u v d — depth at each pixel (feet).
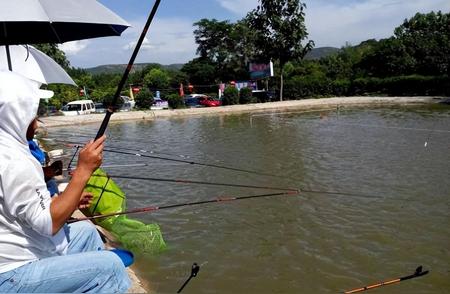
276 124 69.46
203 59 210.59
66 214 7.40
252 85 129.18
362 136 52.54
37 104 7.60
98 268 7.92
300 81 128.26
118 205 18.16
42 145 43.47
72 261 7.77
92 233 10.53
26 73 24.11
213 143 51.16
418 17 156.15
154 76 176.86
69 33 15.96
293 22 118.52
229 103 110.73
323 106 105.19
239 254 19.20
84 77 149.18
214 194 28.27
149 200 27.43
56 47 100.63
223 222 23.07
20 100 7.30
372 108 94.79
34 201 7.16
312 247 19.79
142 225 18.69
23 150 7.40
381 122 67.15
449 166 34.06
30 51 25.40
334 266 17.97
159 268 17.61
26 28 15.97
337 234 21.12
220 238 20.95
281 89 122.01
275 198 26.89
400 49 149.48
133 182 31.68
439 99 102.89
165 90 155.33
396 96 126.21
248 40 195.83
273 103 108.99
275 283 16.67
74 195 7.47
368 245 19.85
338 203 25.62
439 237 20.45
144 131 66.18
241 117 84.28
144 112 86.89
